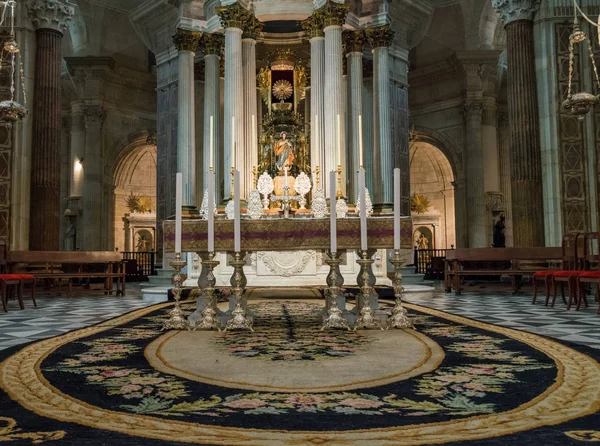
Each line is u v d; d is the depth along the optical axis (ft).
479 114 84.58
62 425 8.48
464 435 7.86
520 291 42.80
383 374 12.05
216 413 9.12
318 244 19.31
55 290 44.09
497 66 85.40
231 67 46.65
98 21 82.33
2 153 45.39
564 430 8.07
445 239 105.60
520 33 47.60
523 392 10.38
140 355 14.53
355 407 9.42
